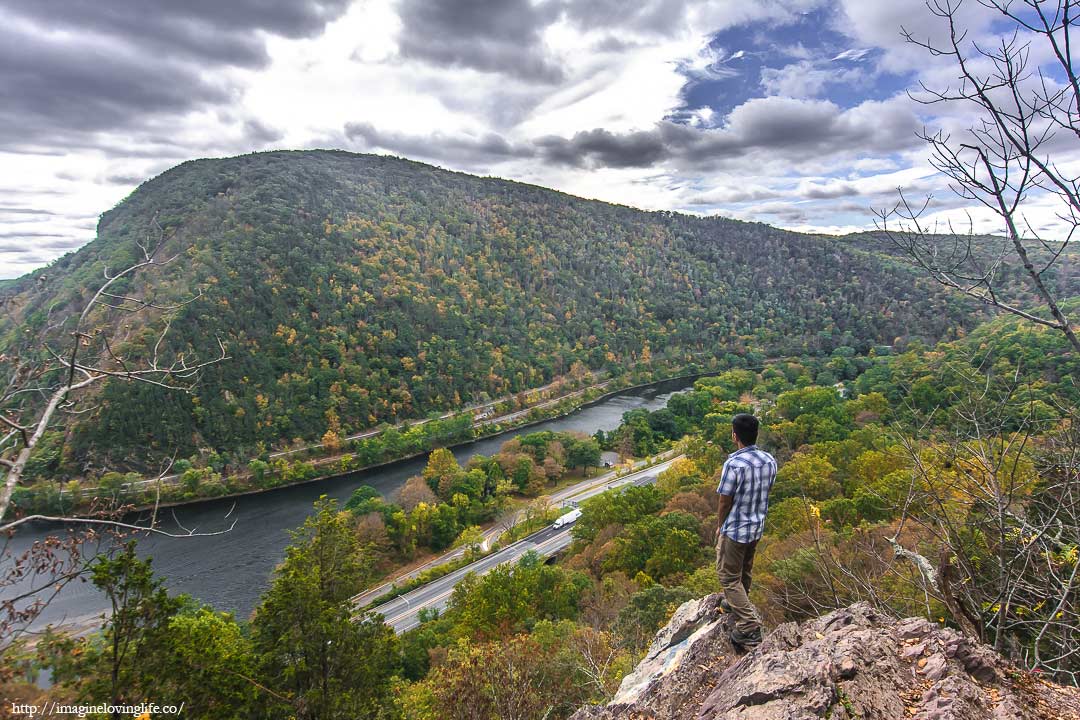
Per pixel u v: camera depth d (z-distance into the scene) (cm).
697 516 4509
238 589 4697
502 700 1672
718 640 668
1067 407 705
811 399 8012
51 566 782
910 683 509
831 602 1110
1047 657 822
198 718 1366
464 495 6438
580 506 6044
